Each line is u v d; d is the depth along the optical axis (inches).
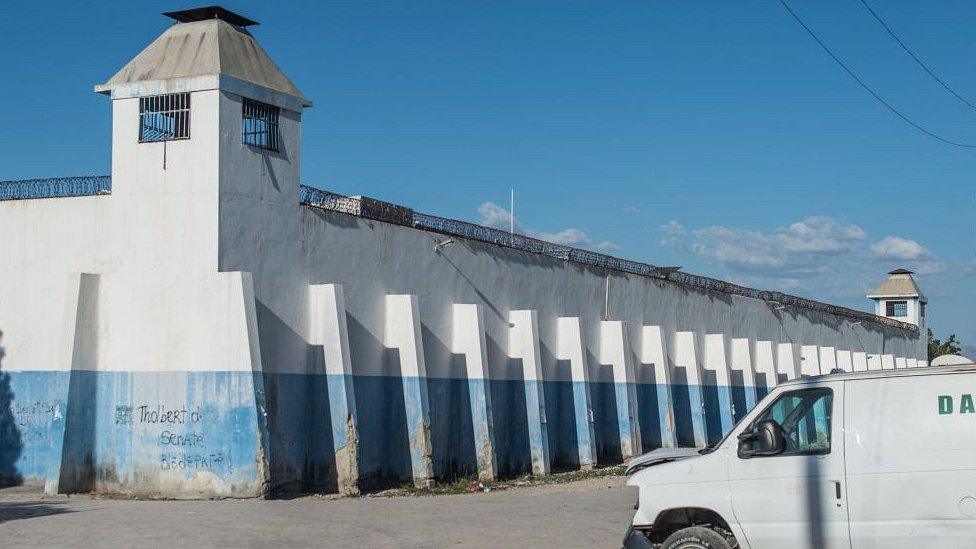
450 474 1100.5
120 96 914.1
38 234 969.5
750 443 457.7
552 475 1178.0
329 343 933.8
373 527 668.7
